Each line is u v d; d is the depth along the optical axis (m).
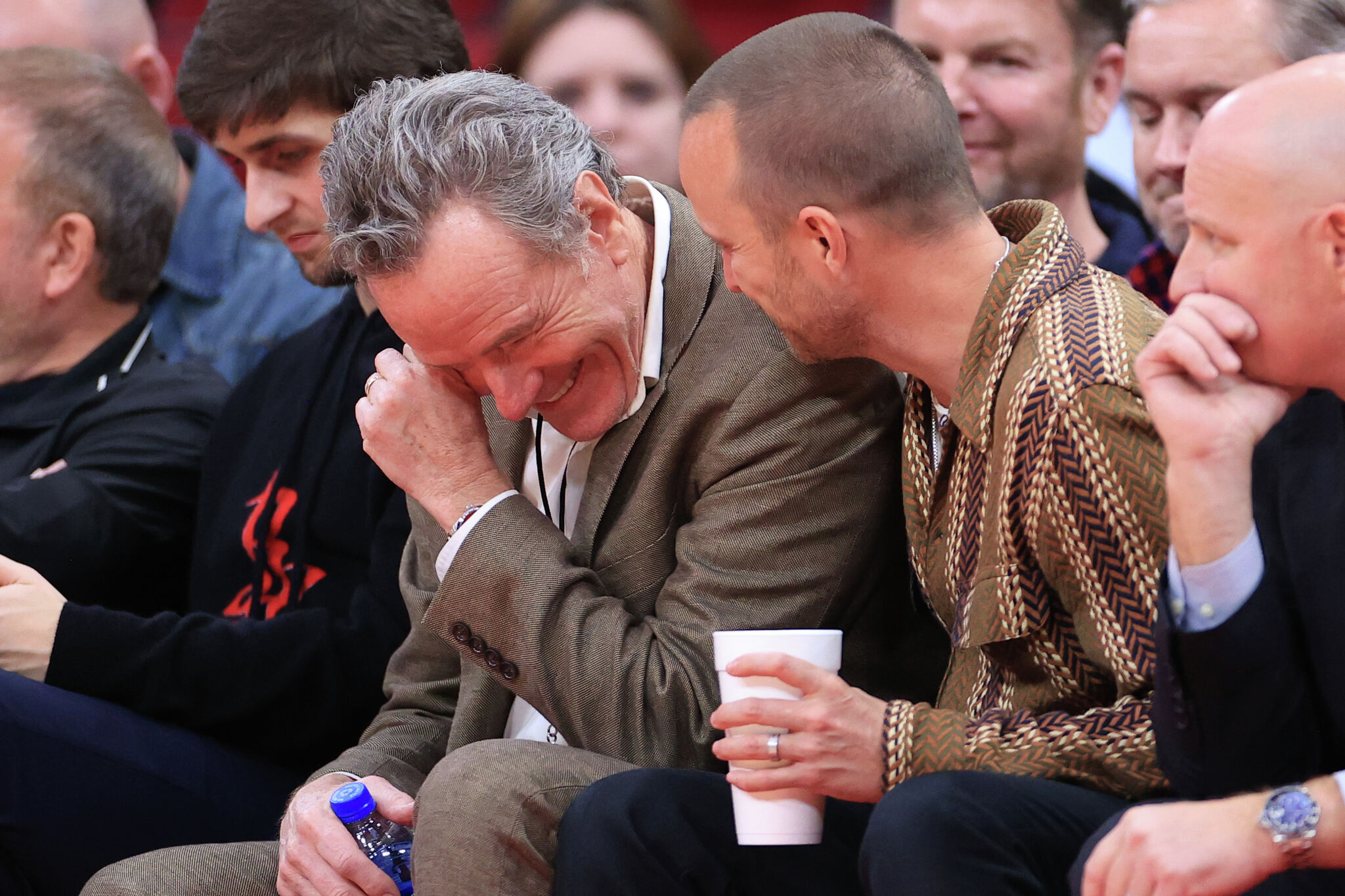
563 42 12.48
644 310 8.09
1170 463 5.67
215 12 10.16
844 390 7.96
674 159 12.70
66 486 10.85
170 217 11.96
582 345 7.55
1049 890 5.82
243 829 9.38
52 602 9.61
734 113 7.14
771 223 7.12
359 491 9.97
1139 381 5.81
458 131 7.31
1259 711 5.64
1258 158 5.44
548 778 6.98
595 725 7.55
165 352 13.27
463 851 6.91
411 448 8.00
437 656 8.95
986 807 5.80
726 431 7.91
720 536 7.83
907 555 8.24
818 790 6.34
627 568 8.09
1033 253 6.98
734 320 8.09
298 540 10.02
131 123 11.76
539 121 7.54
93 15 15.15
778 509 7.81
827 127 6.93
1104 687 6.60
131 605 11.22
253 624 9.59
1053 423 6.46
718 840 6.69
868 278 7.09
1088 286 6.92
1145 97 10.51
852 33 7.15
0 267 11.27
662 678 7.57
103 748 9.06
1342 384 5.59
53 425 11.38
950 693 7.16
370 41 10.04
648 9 12.58
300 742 9.66
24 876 9.02
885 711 6.37
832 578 7.86
